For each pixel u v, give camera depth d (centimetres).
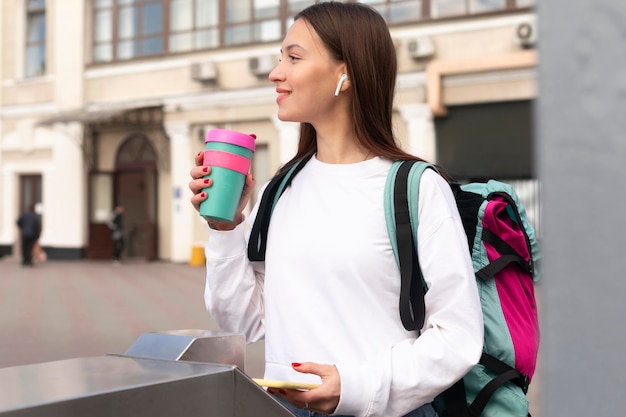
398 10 1564
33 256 1802
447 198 147
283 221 158
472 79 1471
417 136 1530
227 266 161
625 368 50
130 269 1705
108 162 1991
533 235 182
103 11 1983
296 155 172
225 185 146
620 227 50
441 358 134
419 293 145
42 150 2031
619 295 50
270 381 130
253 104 1778
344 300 145
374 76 155
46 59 2047
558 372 52
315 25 156
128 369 103
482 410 160
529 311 170
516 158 1448
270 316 155
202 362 111
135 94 1925
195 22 1858
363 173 154
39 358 663
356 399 130
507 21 1456
